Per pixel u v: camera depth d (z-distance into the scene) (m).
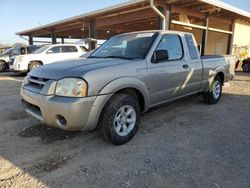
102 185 2.57
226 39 16.48
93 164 3.00
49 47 13.22
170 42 4.44
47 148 3.45
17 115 5.03
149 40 4.18
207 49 17.95
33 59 12.70
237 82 10.18
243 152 3.31
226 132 4.06
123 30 20.77
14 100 6.56
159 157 3.16
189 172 2.80
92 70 3.16
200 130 4.14
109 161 3.07
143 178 2.69
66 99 3.01
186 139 3.75
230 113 5.16
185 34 4.86
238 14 13.39
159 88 4.09
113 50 4.52
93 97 3.09
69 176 2.74
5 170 2.87
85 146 3.51
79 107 2.98
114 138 3.39
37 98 3.24
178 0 9.81
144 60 3.82
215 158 3.14
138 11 12.16
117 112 3.37
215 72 5.65
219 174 2.76
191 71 4.81
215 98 5.92
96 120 3.19
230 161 3.06
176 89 4.50
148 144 3.56
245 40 17.94
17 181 2.65
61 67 3.42
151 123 4.48
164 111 5.27
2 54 16.66
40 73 3.45
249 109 5.52
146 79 3.78
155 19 13.96
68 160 3.10
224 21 14.64
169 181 2.63
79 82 3.01
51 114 3.11
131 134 3.63
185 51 4.73
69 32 22.36
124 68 3.48
